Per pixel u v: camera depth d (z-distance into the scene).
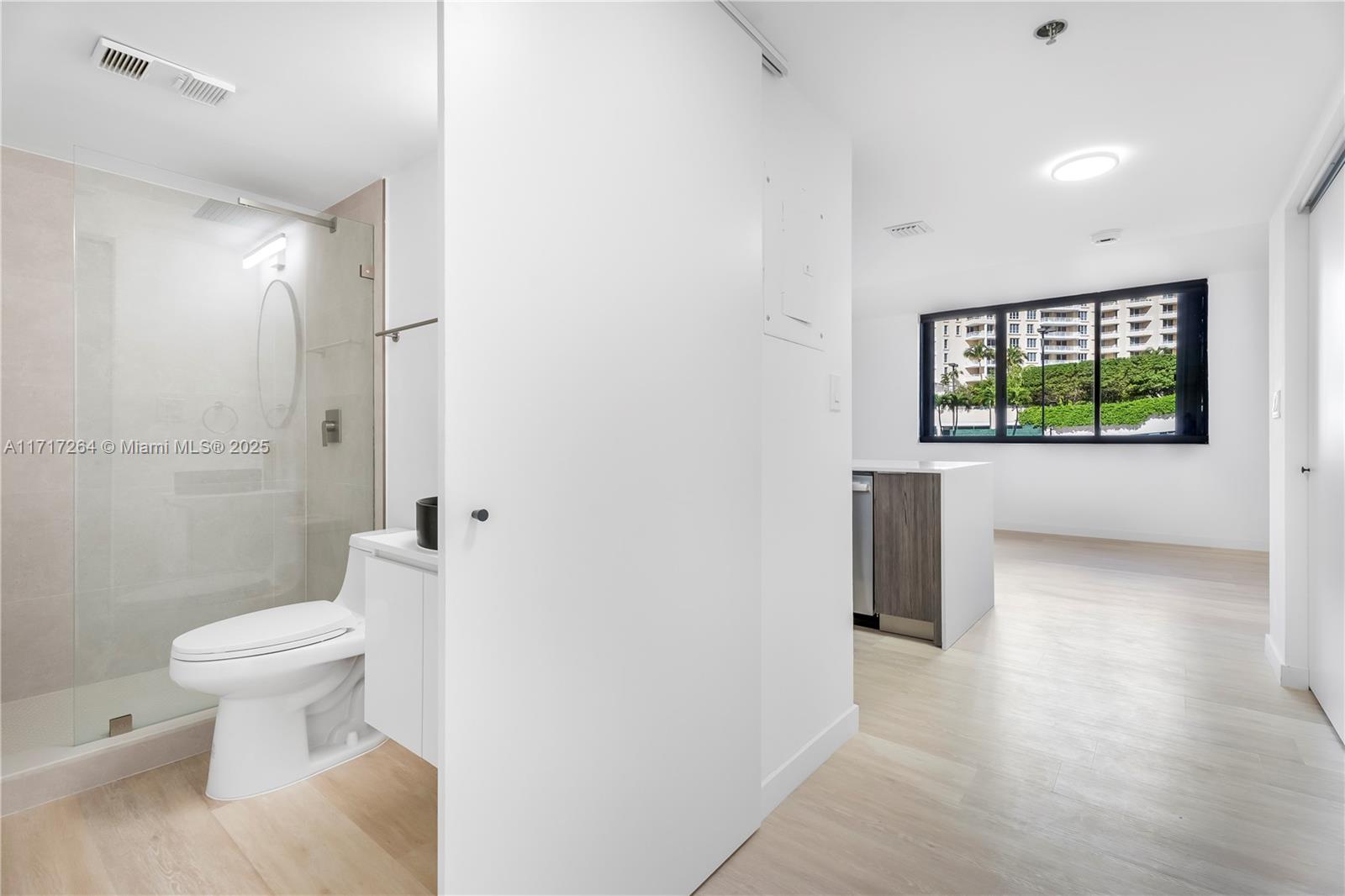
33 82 1.84
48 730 2.08
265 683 1.86
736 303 1.65
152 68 1.78
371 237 2.54
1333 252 2.28
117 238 2.12
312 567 2.52
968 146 2.55
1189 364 5.58
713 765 1.56
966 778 1.97
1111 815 1.77
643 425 1.37
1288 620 2.67
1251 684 2.65
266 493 2.41
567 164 1.20
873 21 1.75
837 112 2.24
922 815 1.78
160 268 2.20
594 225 1.26
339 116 2.06
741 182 1.67
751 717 1.70
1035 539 6.02
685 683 1.48
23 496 2.27
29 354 2.27
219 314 2.30
